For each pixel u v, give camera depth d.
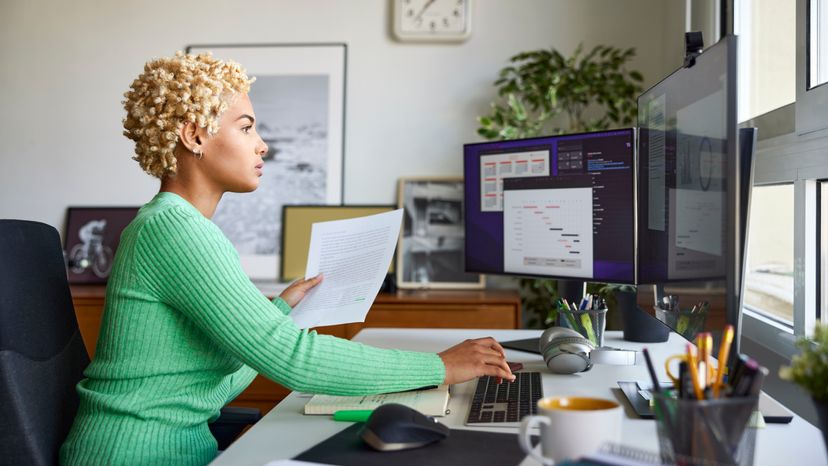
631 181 1.48
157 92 1.16
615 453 0.61
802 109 1.49
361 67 3.33
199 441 1.13
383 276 1.26
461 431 0.97
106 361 1.10
